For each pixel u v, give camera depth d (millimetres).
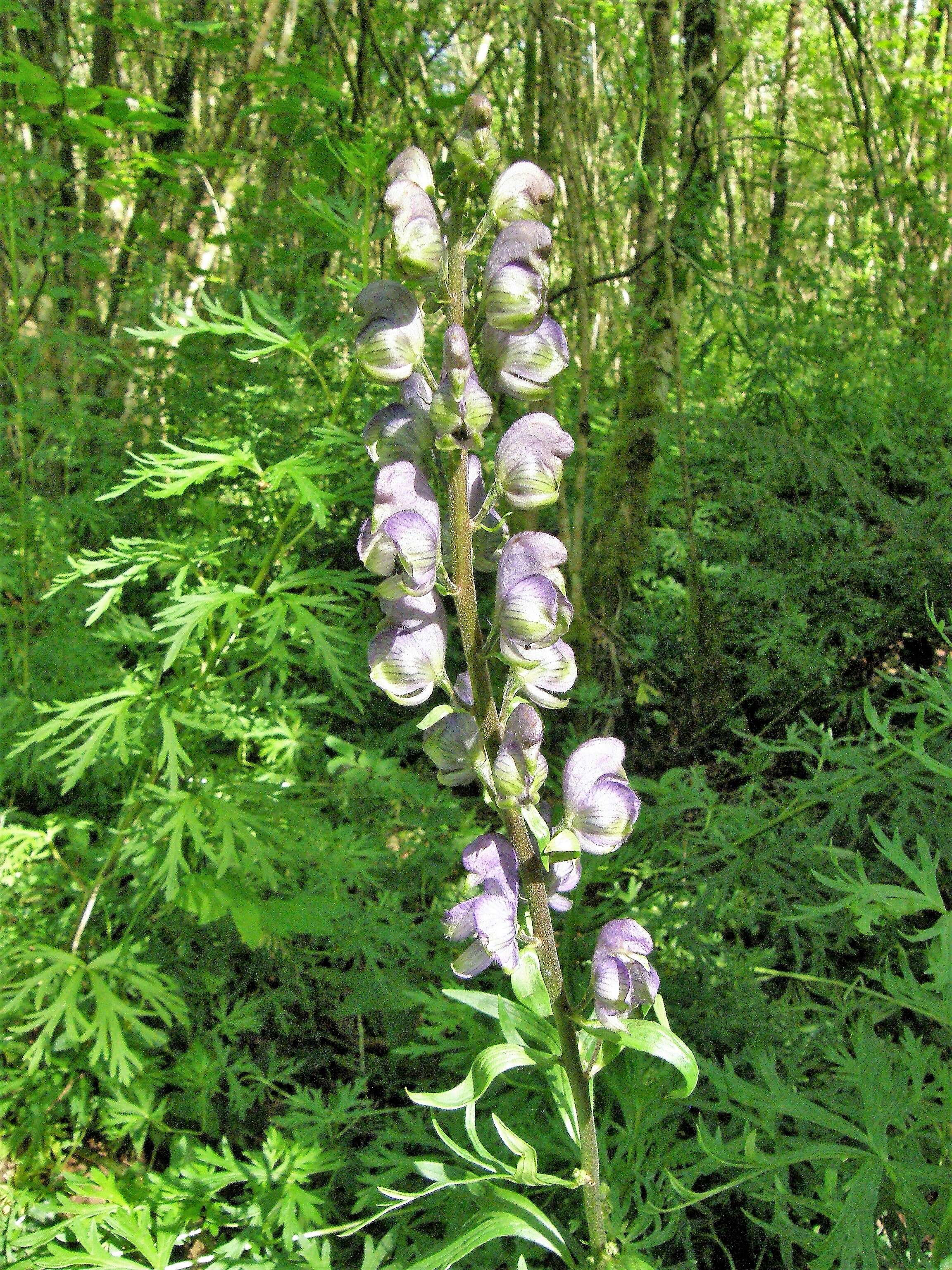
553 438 285
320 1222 405
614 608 858
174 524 813
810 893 512
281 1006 527
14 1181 470
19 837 554
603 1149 400
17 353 725
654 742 813
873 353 1221
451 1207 407
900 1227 359
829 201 1378
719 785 754
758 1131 403
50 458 765
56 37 1023
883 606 819
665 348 907
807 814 582
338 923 544
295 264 926
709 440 938
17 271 725
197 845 484
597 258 1287
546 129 933
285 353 875
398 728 764
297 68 821
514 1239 414
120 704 517
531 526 481
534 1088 429
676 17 1018
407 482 276
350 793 640
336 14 1226
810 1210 402
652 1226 412
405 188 268
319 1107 457
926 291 1284
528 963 321
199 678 529
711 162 1008
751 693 785
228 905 495
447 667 796
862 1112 353
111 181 934
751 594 860
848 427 1043
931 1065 367
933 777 489
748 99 1864
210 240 964
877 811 549
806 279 1115
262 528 753
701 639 800
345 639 506
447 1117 457
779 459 905
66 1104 500
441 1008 475
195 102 1136
